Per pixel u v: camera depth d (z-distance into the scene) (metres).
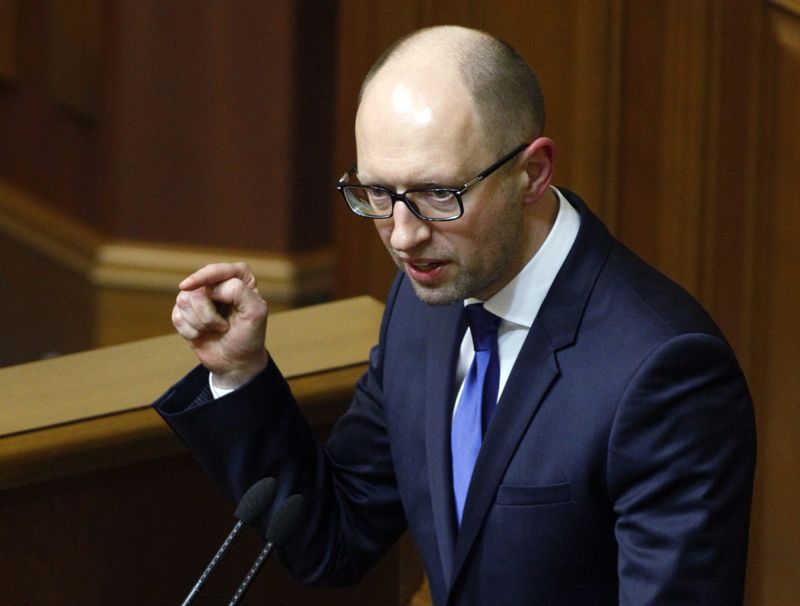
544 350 6.19
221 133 18.17
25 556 7.60
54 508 7.64
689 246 10.92
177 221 18.56
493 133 5.76
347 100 13.56
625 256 6.41
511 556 6.25
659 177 11.07
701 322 6.07
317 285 18.23
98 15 18.53
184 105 18.25
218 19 17.86
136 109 18.47
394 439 6.82
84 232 19.28
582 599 6.27
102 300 18.78
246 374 6.75
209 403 6.74
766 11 10.21
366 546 7.22
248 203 18.22
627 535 5.96
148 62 18.30
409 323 6.92
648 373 5.94
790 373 10.41
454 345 6.62
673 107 10.89
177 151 18.41
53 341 17.98
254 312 6.59
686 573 5.80
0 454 7.36
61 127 19.39
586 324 6.18
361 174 5.87
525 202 6.03
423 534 6.70
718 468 5.90
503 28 12.02
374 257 13.41
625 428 5.95
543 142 5.90
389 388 6.88
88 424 7.62
